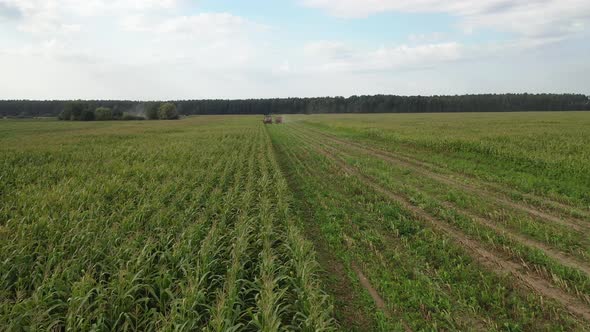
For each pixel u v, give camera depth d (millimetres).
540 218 9344
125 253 6441
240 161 19312
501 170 15930
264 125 71625
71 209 9219
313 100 180875
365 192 12703
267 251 6895
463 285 6078
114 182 12672
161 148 25406
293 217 9812
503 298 5660
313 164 19891
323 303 5512
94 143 30031
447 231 8641
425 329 5059
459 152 21188
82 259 6113
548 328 4918
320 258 7516
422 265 6930
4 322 4547
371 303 5758
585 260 6883
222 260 6727
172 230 7871
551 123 49438
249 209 10062
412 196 11828
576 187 12016
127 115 111500
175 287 5672
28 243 6699
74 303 4812
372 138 34344
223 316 4711
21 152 21766
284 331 4922
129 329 4871
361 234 8648
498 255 7246
